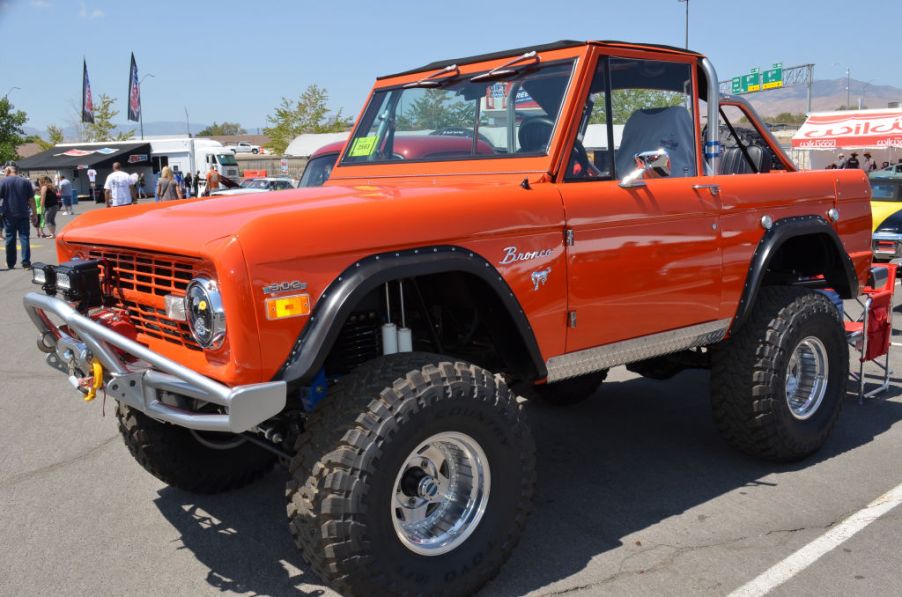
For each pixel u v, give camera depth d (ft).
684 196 11.76
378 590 8.62
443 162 12.35
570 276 10.43
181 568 10.61
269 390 8.05
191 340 9.01
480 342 11.95
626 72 11.73
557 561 10.58
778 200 13.28
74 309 9.28
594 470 13.88
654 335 11.66
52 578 10.32
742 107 14.62
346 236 8.55
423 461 9.41
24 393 19.22
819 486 12.87
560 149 10.86
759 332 13.01
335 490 8.34
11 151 179.11
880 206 38.73
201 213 9.60
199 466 12.50
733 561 10.44
